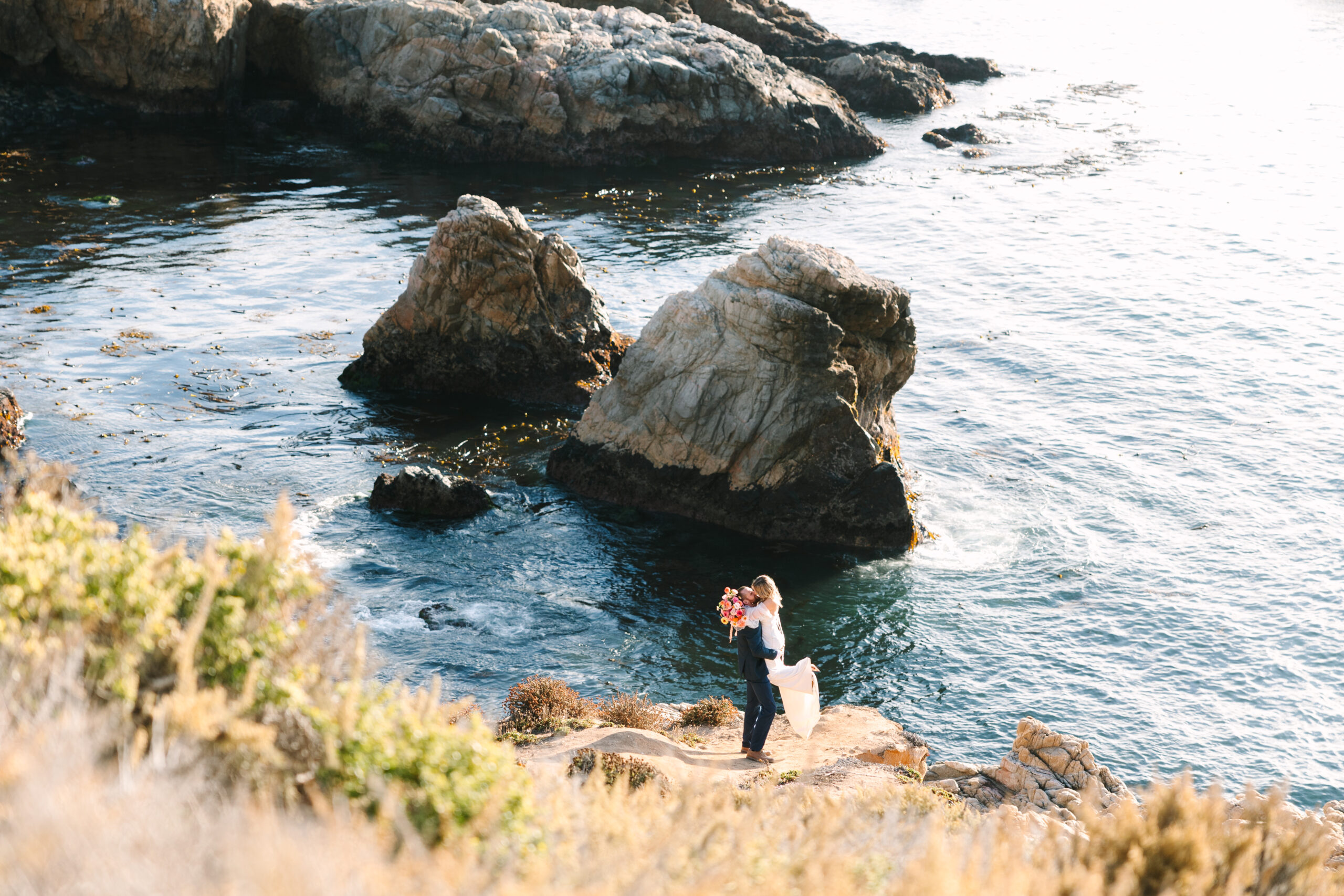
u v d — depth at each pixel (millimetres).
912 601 23844
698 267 44969
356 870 3717
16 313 34969
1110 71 93625
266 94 65500
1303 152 67250
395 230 47719
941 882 4484
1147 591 24156
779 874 4680
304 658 5559
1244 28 114562
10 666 4379
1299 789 18391
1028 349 38406
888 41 102000
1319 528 26953
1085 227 53281
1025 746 13984
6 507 5809
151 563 5426
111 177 51906
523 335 32688
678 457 27250
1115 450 30969
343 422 30031
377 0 62500
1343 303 43281
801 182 60906
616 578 23984
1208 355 38094
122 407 29031
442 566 23469
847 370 27109
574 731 14703
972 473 29609
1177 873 5668
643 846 4781
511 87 61219
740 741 15562
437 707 5535
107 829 3371
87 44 59344
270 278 40656
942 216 54750
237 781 4391
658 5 80000
